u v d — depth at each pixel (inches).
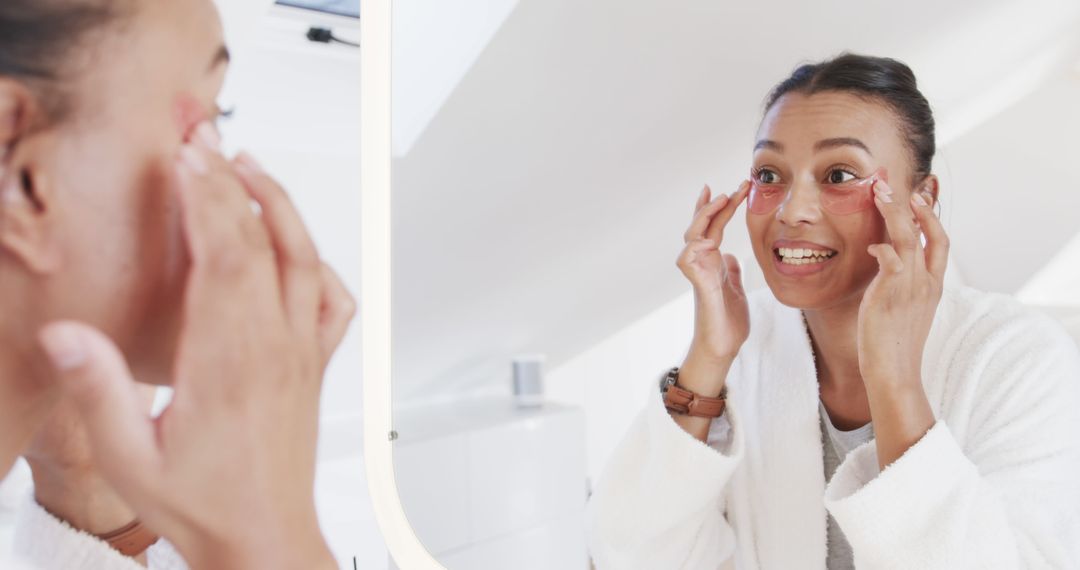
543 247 28.3
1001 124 25.9
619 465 27.3
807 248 25.7
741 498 26.9
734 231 26.5
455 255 28.0
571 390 29.0
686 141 26.8
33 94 20.8
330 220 27.0
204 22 23.0
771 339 26.5
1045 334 24.7
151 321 22.5
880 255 24.6
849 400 26.1
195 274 22.7
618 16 25.5
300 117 25.9
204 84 23.1
